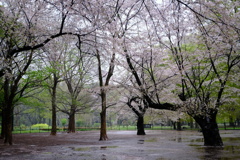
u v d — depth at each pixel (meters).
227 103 17.94
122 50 10.52
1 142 17.02
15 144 15.53
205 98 12.60
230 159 8.21
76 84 32.38
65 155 9.98
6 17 11.98
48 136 24.75
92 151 11.29
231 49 11.09
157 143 14.98
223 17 7.86
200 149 11.23
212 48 11.34
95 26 8.73
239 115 26.33
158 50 12.84
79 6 8.29
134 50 11.90
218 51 10.59
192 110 11.79
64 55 24.02
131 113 27.56
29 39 11.12
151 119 29.84
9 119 15.48
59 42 15.19
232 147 11.75
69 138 21.25
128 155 9.70
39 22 12.92
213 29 10.38
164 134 24.98
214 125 12.72
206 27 10.31
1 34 12.49
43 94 27.91
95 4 7.93
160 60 14.94
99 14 8.20
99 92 19.73
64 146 13.94
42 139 20.19
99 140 18.36
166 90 16.61
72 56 27.62
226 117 27.12
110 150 11.59
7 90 18.33
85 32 10.19
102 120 18.73
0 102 18.73
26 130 41.06
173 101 16.81
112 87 16.62
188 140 16.84
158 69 15.90
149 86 12.56
